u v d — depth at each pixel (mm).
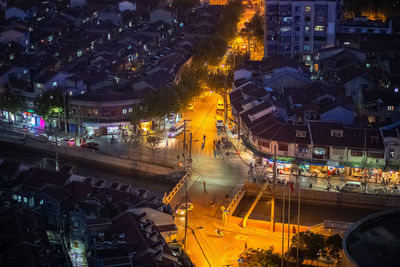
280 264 110188
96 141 183250
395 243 90062
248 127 168000
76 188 135625
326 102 179875
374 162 151500
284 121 165250
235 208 145375
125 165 168000
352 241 90812
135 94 192875
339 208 147875
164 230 122250
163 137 187125
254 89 191625
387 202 145000
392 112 178500
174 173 161625
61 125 191750
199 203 146375
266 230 132875
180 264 113750
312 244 112500
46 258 110125
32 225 117938
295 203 150125
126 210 120500
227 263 119312
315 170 157250
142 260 103500
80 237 125062
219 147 178250
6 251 108562
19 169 146125
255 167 163250
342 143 153125
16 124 198375
